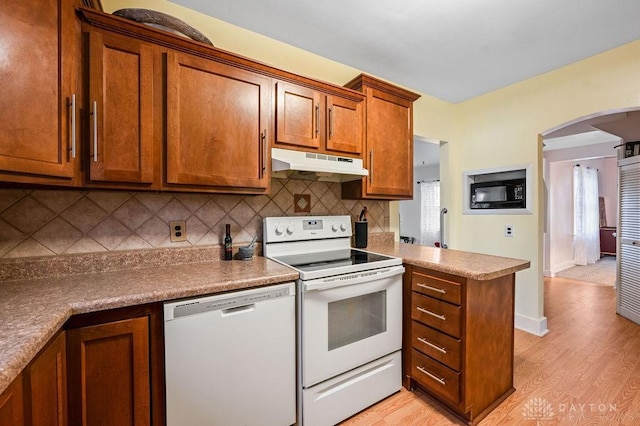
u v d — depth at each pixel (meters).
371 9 1.72
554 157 5.04
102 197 1.47
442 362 1.60
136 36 1.27
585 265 5.86
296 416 1.46
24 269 1.27
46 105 1.01
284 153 1.71
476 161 3.07
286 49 2.09
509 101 2.79
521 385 1.86
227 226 1.73
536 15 1.77
